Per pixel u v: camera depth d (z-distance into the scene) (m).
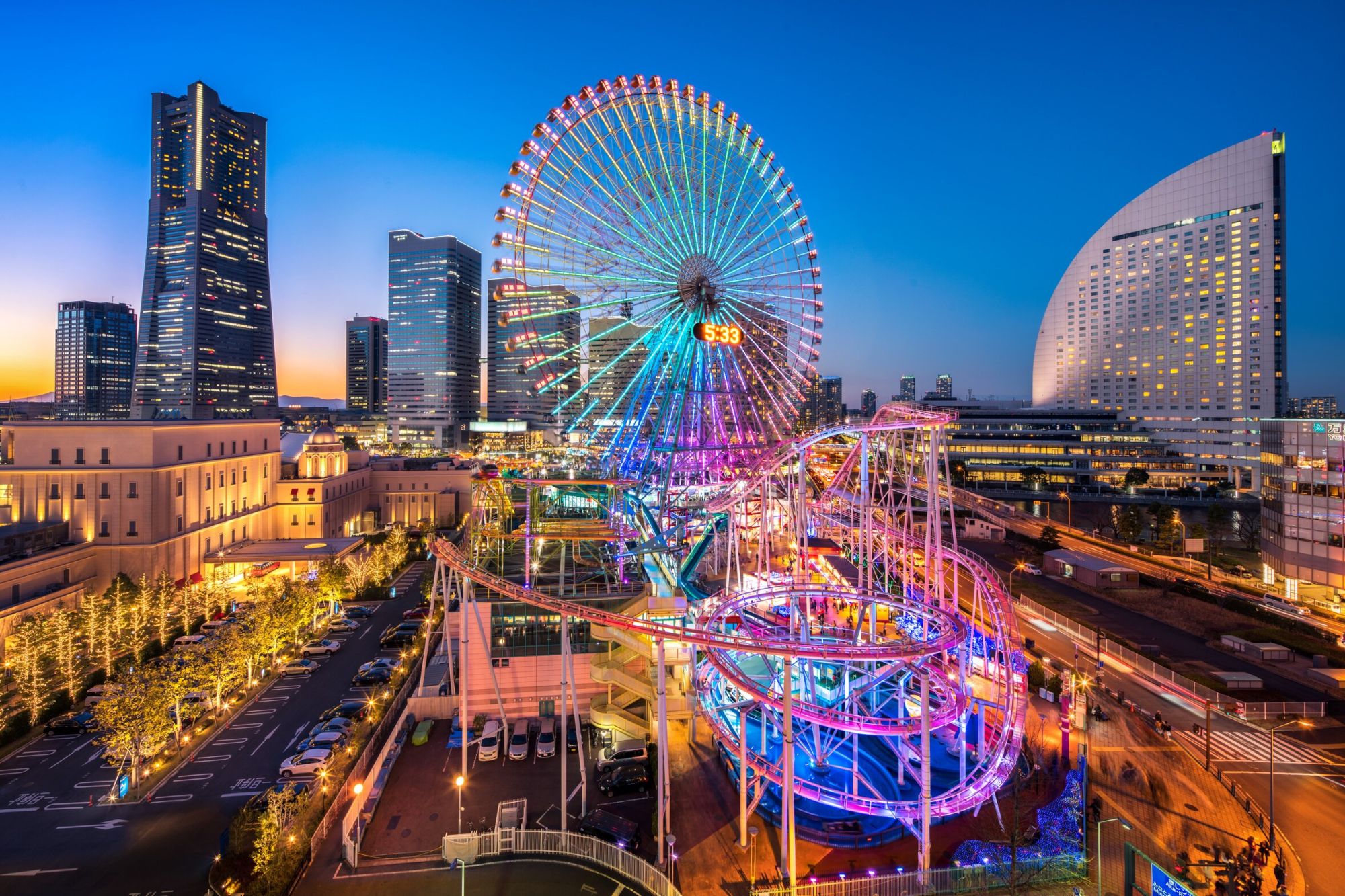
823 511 92.94
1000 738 45.69
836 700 49.88
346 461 145.88
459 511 160.38
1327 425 92.44
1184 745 54.34
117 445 93.56
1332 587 91.56
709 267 87.12
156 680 53.00
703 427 91.62
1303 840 42.12
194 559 102.88
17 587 78.81
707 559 86.12
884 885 37.47
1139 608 92.69
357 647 80.75
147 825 45.91
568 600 63.16
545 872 40.06
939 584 58.53
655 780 49.56
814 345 90.25
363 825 44.53
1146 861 33.41
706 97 82.56
